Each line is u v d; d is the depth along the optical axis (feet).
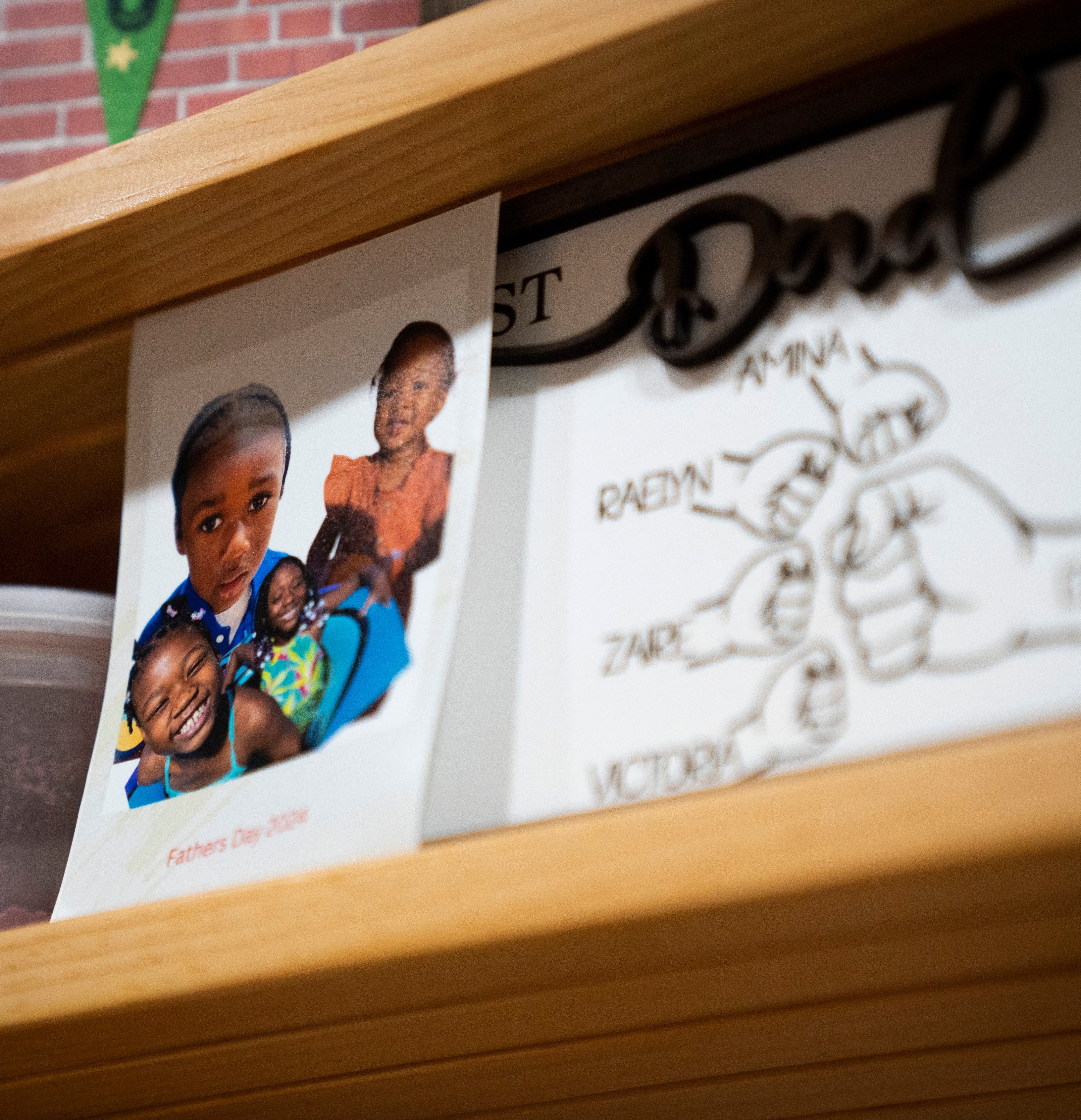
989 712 1.22
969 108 1.42
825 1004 1.44
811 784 1.20
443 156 1.73
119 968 1.47
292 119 1.76
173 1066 1.65
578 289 1.71
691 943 1.29
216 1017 1.49
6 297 2.03
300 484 1.79
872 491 1.37
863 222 1.47
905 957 1.32
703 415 1.53
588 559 1.55
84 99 5.63
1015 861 1.11
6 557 2.74
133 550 1.95
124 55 5.16
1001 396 1.33
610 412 1.62
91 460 2.44
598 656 1.48
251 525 1.82
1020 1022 1.45
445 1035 1.55
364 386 1.79
